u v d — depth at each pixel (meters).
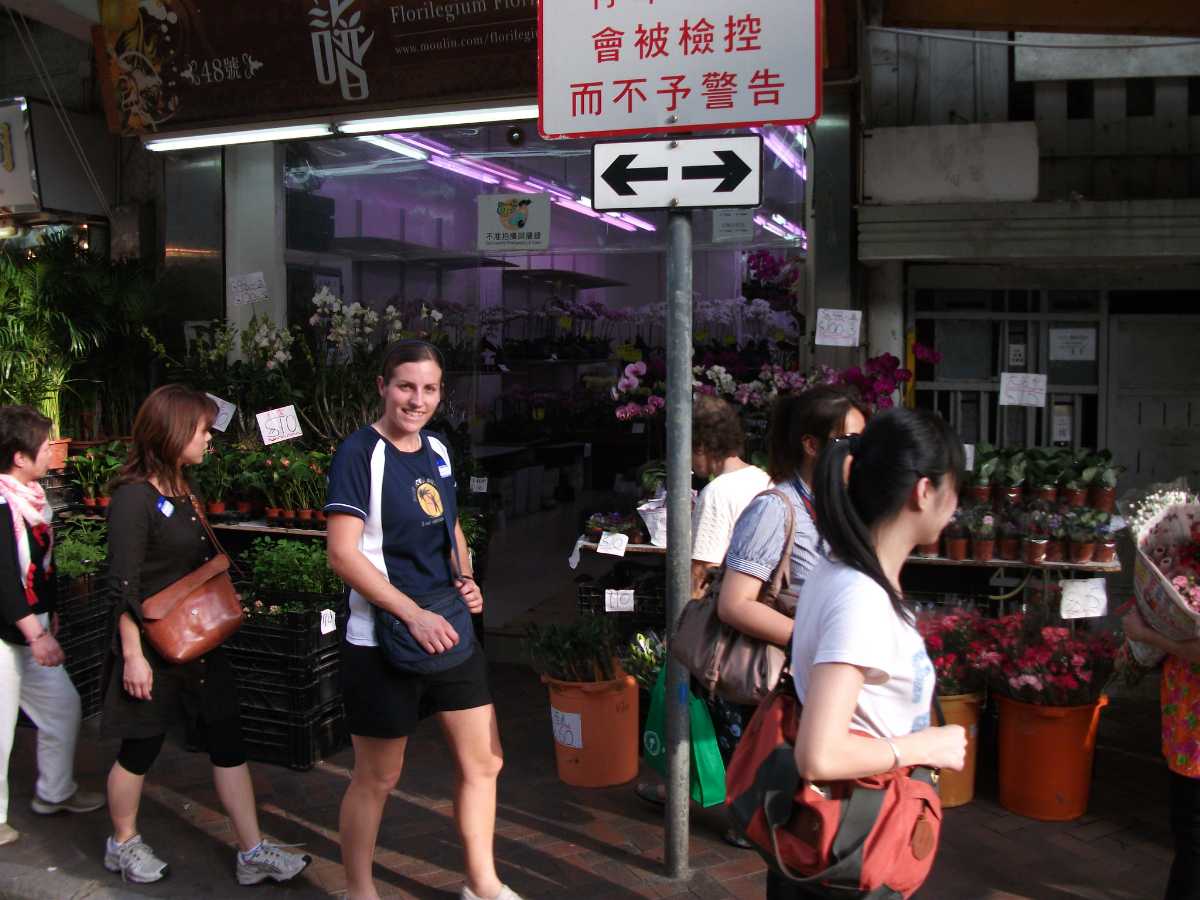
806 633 2.10
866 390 5.06
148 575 3.70
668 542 3.64
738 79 3.45
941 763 2.05
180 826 4.27
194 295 7.08
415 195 7.23
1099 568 4.54
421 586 3.36
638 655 4.75
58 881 3.84
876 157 5.57
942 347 6.02
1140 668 3.34
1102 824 4.20
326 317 6.71
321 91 6.13
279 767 4.84
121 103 6.57
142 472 3.72
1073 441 5.95
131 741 3.74
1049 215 5.34
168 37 6.30
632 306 10.84
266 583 5.12
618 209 3.58
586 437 10.15
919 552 4.81
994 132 5.45
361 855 3.41
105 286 6.70
